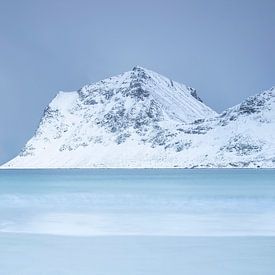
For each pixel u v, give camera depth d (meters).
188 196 139.75
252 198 130.25
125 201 124.88
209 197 135.12
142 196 141.75
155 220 82.50
